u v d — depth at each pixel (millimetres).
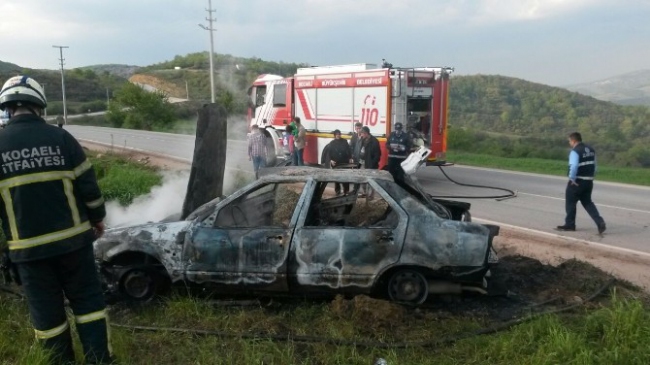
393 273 5477
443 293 5543
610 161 29141
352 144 14672
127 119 55875
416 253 5363
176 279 5637
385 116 14570
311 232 5477
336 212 6312
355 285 5426
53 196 3758
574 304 5609
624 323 4637
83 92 108938
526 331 4723
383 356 4500
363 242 5402
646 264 7641
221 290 5633
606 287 6070
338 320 5098
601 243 8875
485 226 5512
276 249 5477
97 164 16766
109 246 5738
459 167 19859
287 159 17078
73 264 3926
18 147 3703
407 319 5102
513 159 22734
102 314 4094
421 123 15320
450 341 4734
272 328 4980
